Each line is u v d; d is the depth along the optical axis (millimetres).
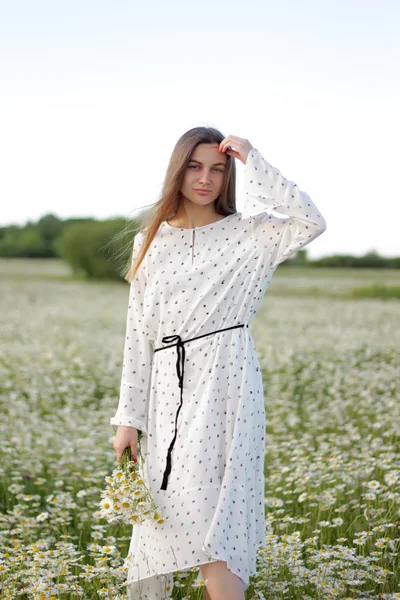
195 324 3057
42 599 3135
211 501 2902
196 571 3445
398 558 3590
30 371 9734
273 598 3238
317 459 5172
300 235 2996
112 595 3162
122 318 17453
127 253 3412
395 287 25297
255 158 3031
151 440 3086
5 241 52531
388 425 6262
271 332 13828
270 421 7230
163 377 3096
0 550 3852
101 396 9125
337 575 3404
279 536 4094
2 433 6426
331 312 18531
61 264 45750
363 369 9984
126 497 2936
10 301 21375
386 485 4566
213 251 3127
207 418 2957
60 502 4613
